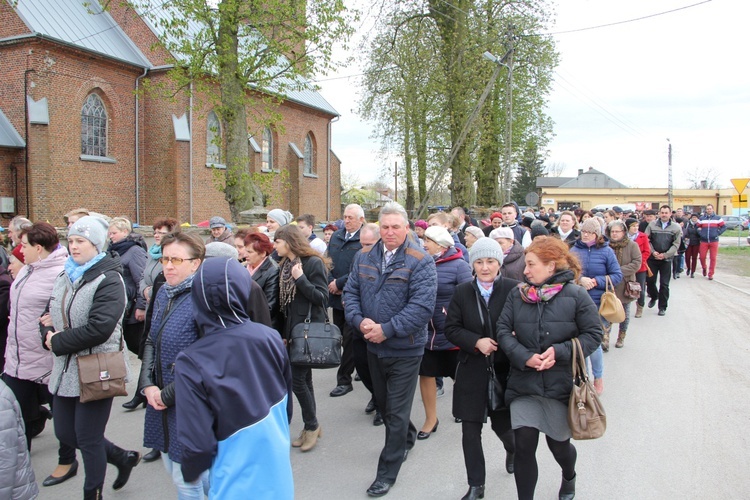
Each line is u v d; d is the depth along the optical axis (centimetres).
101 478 370
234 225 1375
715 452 469
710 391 633
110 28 2495
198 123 2616
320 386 691
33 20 2116
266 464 251
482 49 2209
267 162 3184
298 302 482
